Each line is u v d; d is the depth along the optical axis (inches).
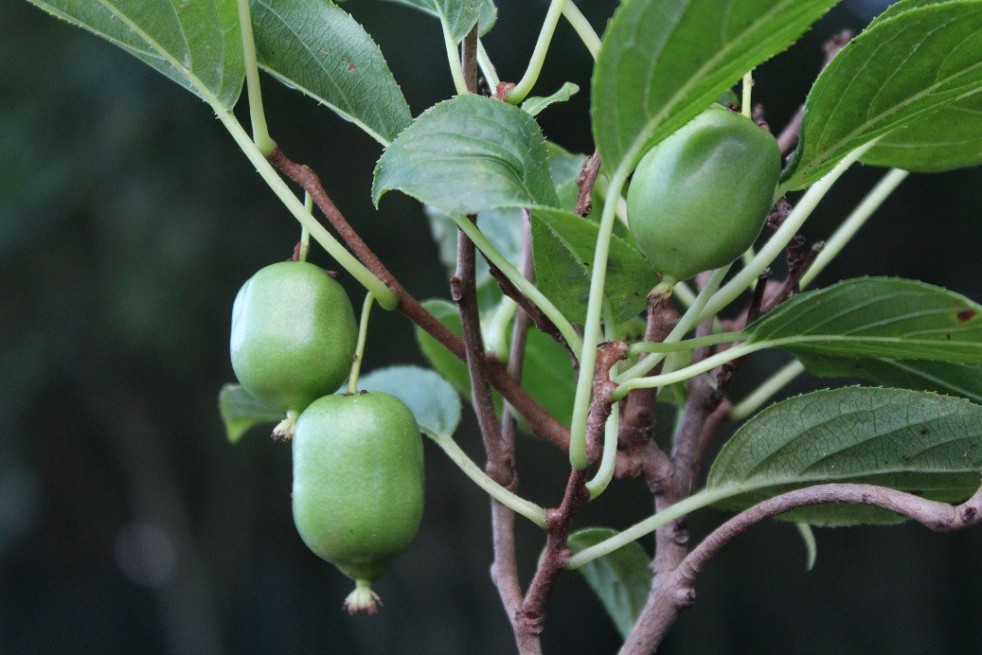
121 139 51.6
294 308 16.0
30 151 51.6
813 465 16.2
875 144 16.7
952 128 16.6
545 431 16.6
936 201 52.6
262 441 66.9
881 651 58.5
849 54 15.1
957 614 58.1
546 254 15.5
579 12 16.0
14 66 52.6
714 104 15.2
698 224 14.9
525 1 47.7
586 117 47.8
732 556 62.4
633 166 14.9
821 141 15.5
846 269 53.2
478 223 19.6
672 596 16.0
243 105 42.5
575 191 18.4
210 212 54.1
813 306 15.6
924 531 59.7
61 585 73.5
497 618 62.6
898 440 15.9
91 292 57.8
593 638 66.9
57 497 70.2
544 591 15.8
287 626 68.2
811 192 15.9
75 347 60.7
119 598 74.4
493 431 16.3
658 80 14.6
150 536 73.9
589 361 14.8
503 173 14.9
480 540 63.2
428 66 50.1
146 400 64.0
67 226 56.2
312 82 16.5
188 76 16.2
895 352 15.8
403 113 16.3
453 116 15.1
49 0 16.1
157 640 74.2
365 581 16.0
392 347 56.1
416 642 64.1
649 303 15.1
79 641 73.2
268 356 16.0
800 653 59.8
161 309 53.0
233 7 16.0
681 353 16.8
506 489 16.4
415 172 14.9
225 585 67.5
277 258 56.3
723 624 61.4
